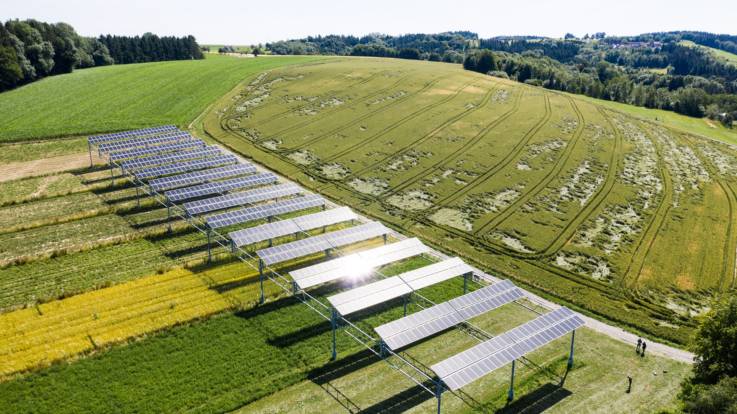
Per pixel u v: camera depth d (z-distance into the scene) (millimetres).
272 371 41562
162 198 73938
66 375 40000
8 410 36500
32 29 145750
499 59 183625
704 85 186250
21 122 104312
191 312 48125
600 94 157750
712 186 85312
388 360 43531
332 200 77938
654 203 78188
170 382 39750
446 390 40250
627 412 38531
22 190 74312
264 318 48406
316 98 125000
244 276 55125
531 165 90562
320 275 49844
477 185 83062
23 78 136250
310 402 38438
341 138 102000
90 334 44438
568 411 38500
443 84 139250
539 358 44844
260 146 98125
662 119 131000
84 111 113312
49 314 46906
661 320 52094
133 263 56719
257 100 124188
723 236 69250
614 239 67750
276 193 72000
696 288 57781
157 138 94438
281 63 169625
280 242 63625
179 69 154625
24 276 53375
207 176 77562
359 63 171500
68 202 71250
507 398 39594
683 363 44812
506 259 62594
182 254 59188
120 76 144250
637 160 94500
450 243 66000
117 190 76000
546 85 164125
